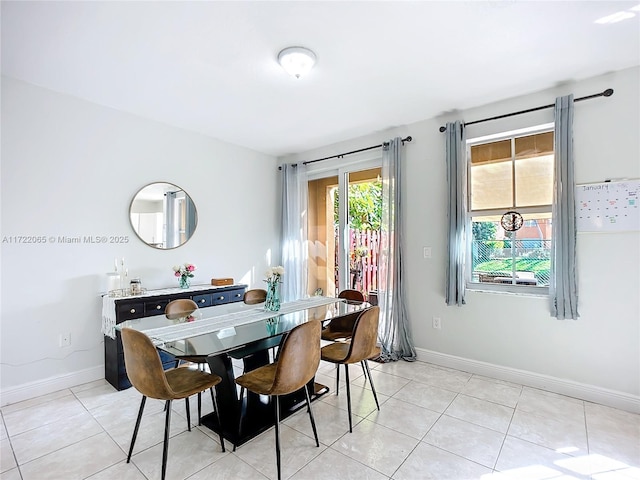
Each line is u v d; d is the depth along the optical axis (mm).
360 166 4129
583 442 2023
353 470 1778
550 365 2738
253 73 2518
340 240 4273
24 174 2670
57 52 2227
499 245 3107
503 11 1839
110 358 2904
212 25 1950
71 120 2908
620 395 2441
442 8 1813
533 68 2457
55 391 2777
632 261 2420
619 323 2461
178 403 2572
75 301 2924
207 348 1817
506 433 2121
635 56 2299
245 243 4422
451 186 3189
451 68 2451
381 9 1816
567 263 2594
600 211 2516
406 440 2049
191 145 3826
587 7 1812
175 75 2545
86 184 3002
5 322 2580
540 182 2912
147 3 1762
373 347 2377
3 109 2568
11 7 1767
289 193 4668
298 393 2592
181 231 3719
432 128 3432
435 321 3369
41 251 2756
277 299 2705
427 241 3439
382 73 2518
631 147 2432
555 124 2658
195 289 3408
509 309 2938
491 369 3020
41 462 1854
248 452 1938
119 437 2096
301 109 3203
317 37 2070
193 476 1734
